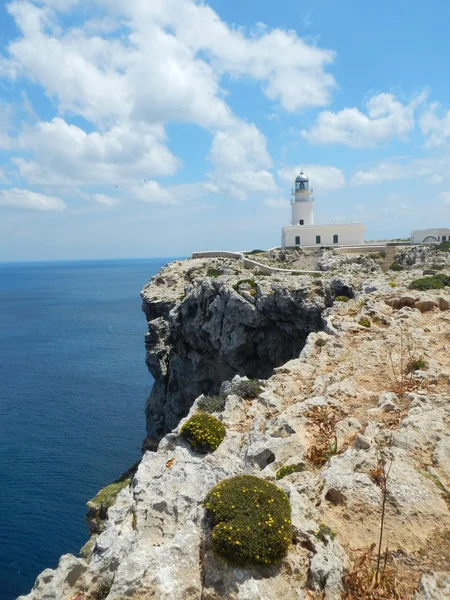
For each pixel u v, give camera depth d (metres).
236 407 17.84
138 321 162.88
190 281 72.62
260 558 8.91
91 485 47.91
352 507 10.23
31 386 84.06
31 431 62.66
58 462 53.19
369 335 23.73
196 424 15.48
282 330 49.22
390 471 10.90
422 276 46.16
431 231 97.75
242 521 9.47
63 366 99.19
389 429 13.34
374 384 17.69
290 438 13.50
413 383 16.97
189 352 58.28
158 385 63.03
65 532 39.88
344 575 8.70
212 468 13.30
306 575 8.86
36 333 141.88
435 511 9.98
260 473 12.10
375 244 101.25
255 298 49.06
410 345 20.91
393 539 9.48
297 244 99.06
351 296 43.75
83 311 191.62
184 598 8.69
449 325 24.06
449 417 13.83
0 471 50.88
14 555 36.84
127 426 64.88
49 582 9.11
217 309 51.41
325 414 15.10
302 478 11.63
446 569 8.74
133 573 8.93
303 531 9.59
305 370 20.30
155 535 10.94
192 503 11.55
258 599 8.20
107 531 11.28
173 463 13.89
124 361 103.31
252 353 51.09
